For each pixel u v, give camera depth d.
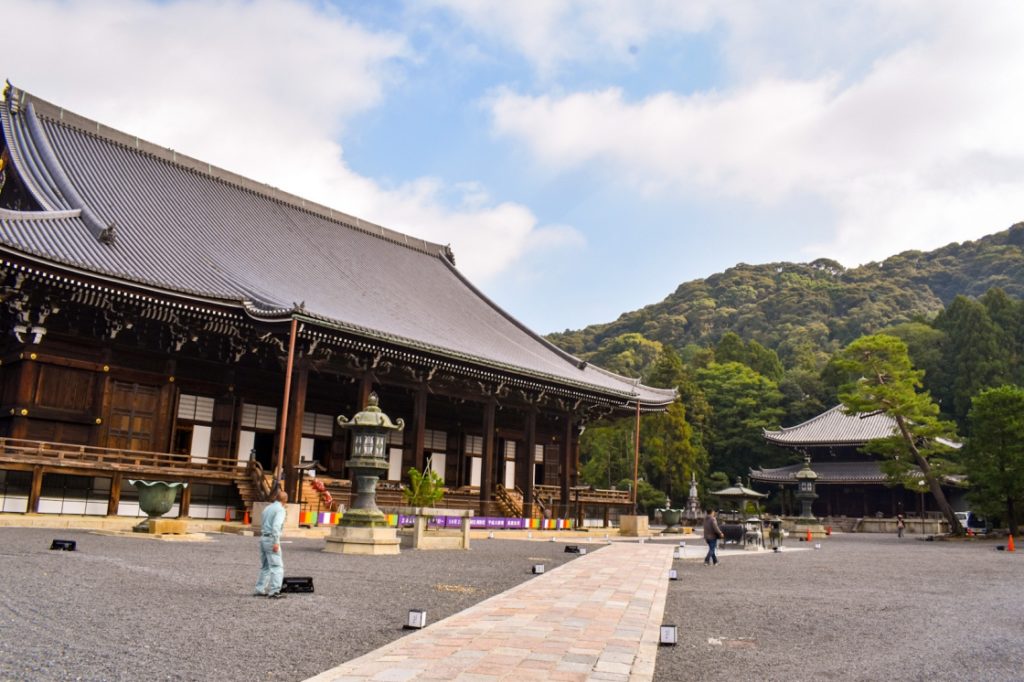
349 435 41.84
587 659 8.76
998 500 52.28
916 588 18.91
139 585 13.07
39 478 27.64
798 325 159.25
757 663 9.30
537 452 55.53
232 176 48.12
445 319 48.19
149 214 39.03
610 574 18.88
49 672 7.33
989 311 99.62
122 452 30.12
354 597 13.20
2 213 29.91
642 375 138.88
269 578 12.66
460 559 22.17
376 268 51.06
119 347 32.16
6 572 13.55
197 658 8.22
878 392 53.41
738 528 35.34
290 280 40.25
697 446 88.81
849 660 9.65
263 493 31.78
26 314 29.25
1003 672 9.16
